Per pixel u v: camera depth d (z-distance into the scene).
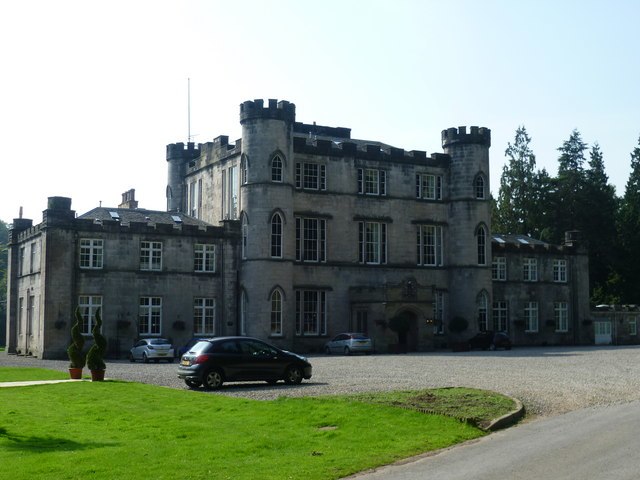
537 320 76.12
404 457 16.27
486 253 69.75
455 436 18.25
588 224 105.75
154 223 58.44
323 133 74.19
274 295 60.12
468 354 55.31
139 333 57.16
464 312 68.50
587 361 43.59
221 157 67.44
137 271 57.47
